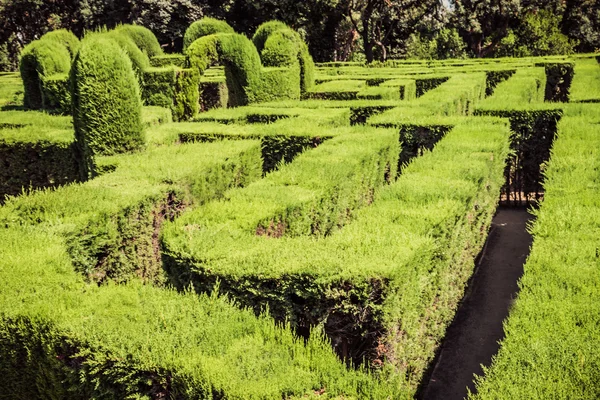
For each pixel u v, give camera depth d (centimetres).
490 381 327
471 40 5550
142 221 686
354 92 1783
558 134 995
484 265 934
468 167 770
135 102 991
